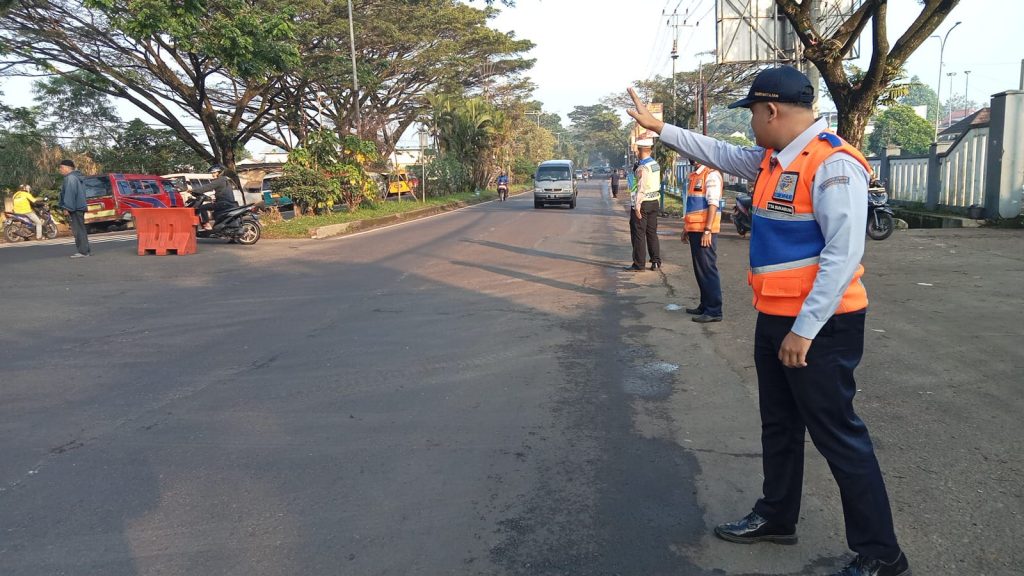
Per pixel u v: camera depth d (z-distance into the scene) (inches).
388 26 1155.3
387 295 343.9
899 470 138.6
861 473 98.9
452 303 321.7
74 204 489.1
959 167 575.5
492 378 207.3
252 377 210.5
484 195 1566.2
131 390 199.0
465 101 1563.7
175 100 1117.7
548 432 165.0
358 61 1172.5
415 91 1496.1
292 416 177.2
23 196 698.8
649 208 401.4
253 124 1187.3
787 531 114.6
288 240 615.2
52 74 997.2
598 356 229.8
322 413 179.2
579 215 923.4
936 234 501.7
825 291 92.1
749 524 115.6
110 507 130.4
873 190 484.1
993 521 119.0
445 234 654.5
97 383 205.6
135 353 239.0
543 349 239.5
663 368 215.0
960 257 399.9
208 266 449.7
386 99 1434.5
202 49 767.1
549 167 1135.6
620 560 111.4
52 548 116.3
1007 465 139.7
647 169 400.2
